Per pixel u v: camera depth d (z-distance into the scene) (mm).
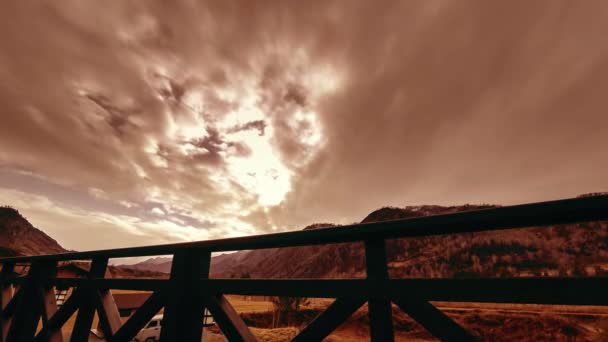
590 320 34969
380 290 1077
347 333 32000
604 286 721
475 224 949
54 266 2816
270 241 1432
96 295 2049
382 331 1023
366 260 1163
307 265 190375
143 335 13336
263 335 16844
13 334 2629
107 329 1874
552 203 814
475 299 900
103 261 2326
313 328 1191
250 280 1435
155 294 1806
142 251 2000
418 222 1010
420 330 33562
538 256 109000
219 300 1562
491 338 36344
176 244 1848
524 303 817
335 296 1176
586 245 107812
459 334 881
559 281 789
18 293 2932
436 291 968
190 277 1720
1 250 73500
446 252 128250
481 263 113438
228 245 1590
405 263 129500
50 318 2336
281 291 1317
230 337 1387
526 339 34281
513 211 868
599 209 756
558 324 34906
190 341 1575
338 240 1275
